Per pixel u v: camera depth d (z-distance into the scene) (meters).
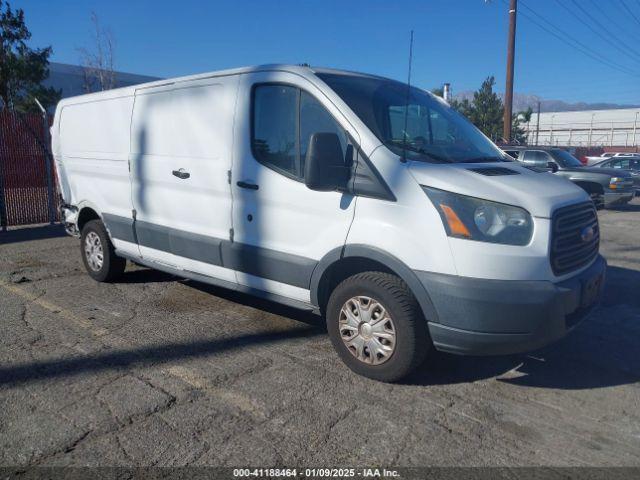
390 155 4.05
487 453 3.29
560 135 72.19
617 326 5.49
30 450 3.26
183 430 3.50
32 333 5.15
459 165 4.23
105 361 4.52
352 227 4.14
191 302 6.15
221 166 5.07
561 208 3.96
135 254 6.25
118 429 3.50
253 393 3.99
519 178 4.23
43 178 11.21
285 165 4.60
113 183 6.39
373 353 4.14
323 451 3.29
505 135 22.39
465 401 3.92
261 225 4.78
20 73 19.27
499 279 3.68
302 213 4.46
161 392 3.99
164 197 5.70
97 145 6.62
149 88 5.85
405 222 3.90
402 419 3.66
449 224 3.76
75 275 7.33
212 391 4.02
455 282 3.71
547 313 3.71
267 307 5.98
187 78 5.43
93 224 6.82
